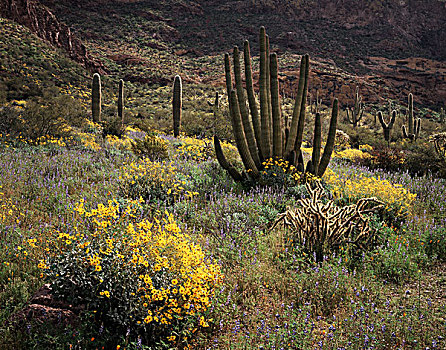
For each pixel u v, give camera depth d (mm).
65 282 3594
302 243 5547
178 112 22297
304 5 123438
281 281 4711
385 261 5125
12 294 4172
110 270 3562
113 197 6984
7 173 8828
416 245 5793
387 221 6660
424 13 134625
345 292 4445
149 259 3799
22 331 3486
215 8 118188
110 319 3479
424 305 4211
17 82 31656
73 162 10836
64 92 36844
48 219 6414
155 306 3586
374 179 8602
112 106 38875
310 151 18438
